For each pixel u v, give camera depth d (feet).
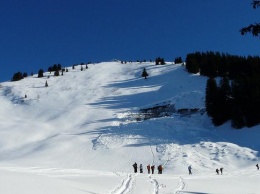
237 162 172.65
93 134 241.35
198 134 223.92
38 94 408.67
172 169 163.73
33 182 53.52
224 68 359.66
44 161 186.60
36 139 258.78
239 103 237.86
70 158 192.95
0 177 53.52
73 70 531.50
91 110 319.88
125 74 454.81
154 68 459.32
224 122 247.70
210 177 114.42
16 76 497.46
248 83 241.55
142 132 231.09
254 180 104.01
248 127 233.14
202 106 277.85
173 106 287.89
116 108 316.40
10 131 278.46
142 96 345.10
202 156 182.60
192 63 392.47
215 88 252.62
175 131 231.09
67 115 315.78
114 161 184.24
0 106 382.01
